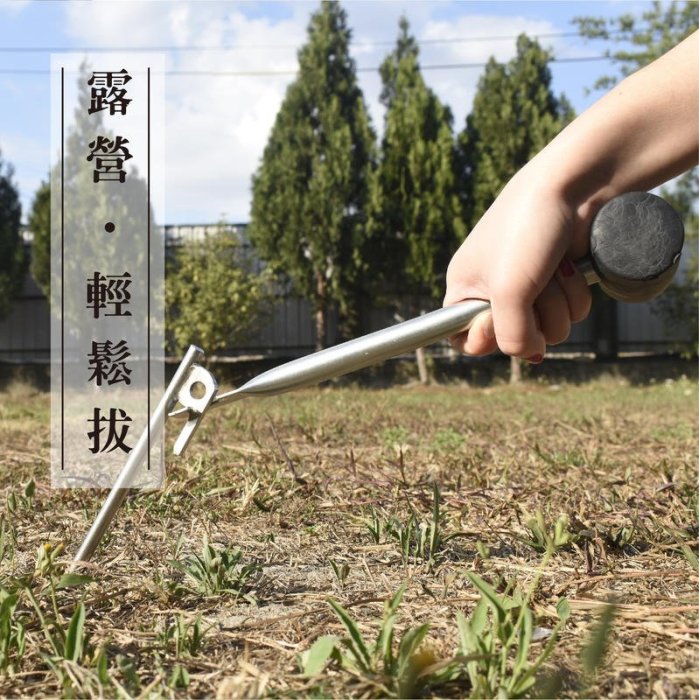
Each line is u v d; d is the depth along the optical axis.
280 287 18.31
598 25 17.33
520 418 7.20
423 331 1.14
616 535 1.86
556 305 1.09
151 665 1.17
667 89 1.04
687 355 17.05
